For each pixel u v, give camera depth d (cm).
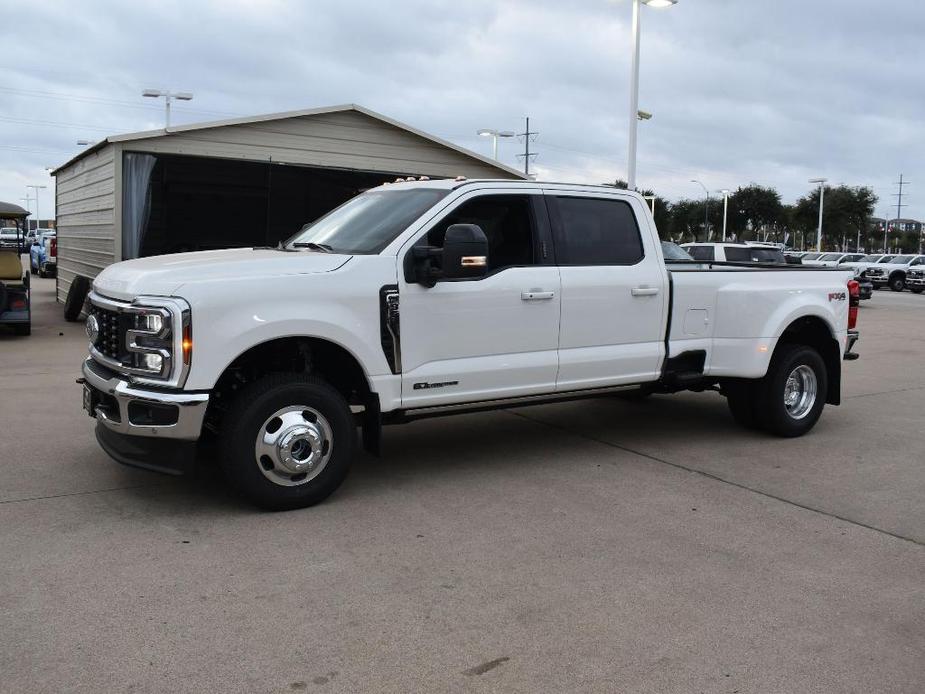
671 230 8006
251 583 406
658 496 560
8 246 1428
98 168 1597
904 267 3631
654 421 797
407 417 559
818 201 7419
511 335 582
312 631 359
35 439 675
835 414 852
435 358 554
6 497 529
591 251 626
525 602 392
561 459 652
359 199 647
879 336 1653
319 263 516
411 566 432
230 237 1716
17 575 410
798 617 383
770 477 609
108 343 521
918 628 374
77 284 1573
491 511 523
